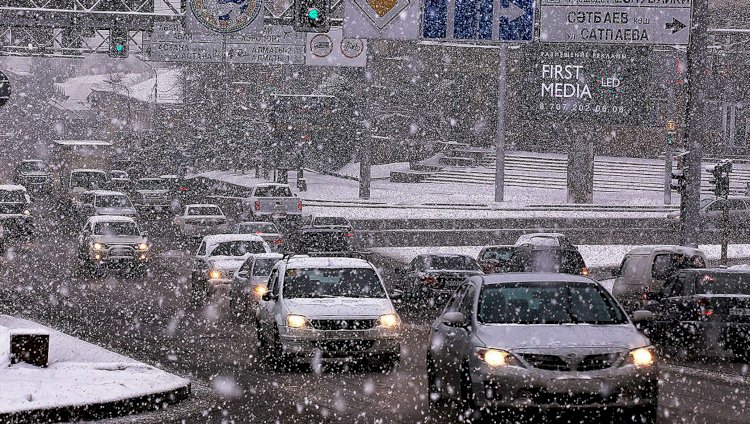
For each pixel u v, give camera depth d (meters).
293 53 90.56
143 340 43.47
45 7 82.25
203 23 73.81
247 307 52.22
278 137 139.62
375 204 118.00
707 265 55.59
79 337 43.97
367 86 119.62
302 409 27.39
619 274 58.00
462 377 24.95
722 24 147.88
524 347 23.86
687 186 60.81
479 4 61.81
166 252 98.00
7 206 107.44
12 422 23.56
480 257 75.38
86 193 120.06
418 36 62.00
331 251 87.62
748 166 146.00
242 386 31.59
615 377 23.48
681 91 125.31
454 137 158.75
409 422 25.52
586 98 88.69
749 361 38.22
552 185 139.50
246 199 110.06
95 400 25.41
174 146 189.62
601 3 61.03
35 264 84.00
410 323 53.00
